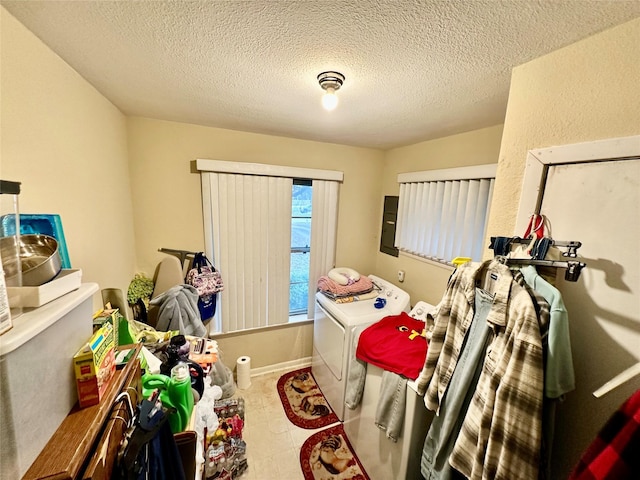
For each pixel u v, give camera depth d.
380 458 1.46
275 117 1.69
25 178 0.82
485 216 1.65
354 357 1.70
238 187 2.09
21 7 0.72
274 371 2.55
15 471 0.44
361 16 0.72
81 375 0.60
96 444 0.56
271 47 0.90
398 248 2.45
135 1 0.69
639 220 0.65
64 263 0.94
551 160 0.83
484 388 0.84
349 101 1.35
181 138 1.91
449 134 1.88
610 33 0.69
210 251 2.09
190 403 0.90
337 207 2.50
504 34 0.77
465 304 1.03
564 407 0.80
